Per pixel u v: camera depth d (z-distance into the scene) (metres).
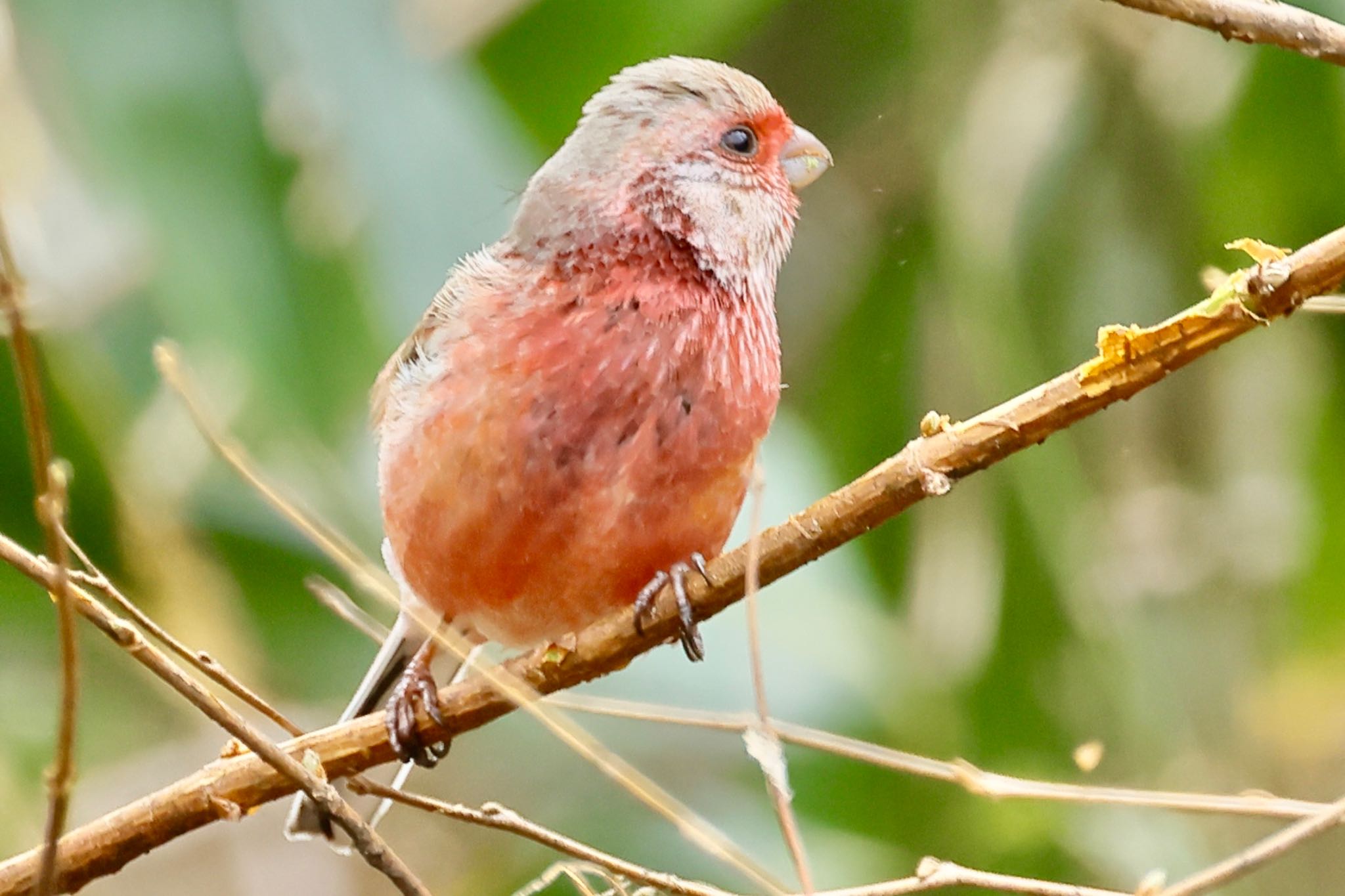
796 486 11.71
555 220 8.18
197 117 9.08
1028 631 11.35
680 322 7.93
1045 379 11.59
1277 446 12.23
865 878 10.88
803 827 11.16
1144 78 11.77
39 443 4.96
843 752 6.45
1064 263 11.75
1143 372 6.23
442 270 9.43
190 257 8.93
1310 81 10.92
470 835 12.56
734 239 8.44
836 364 12.52
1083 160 11.84
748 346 8.20
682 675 11.68
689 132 8.52
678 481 7.81
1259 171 11.20
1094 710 11.25
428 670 7.93
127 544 9.65
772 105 8.86
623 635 7.18
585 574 7.89
